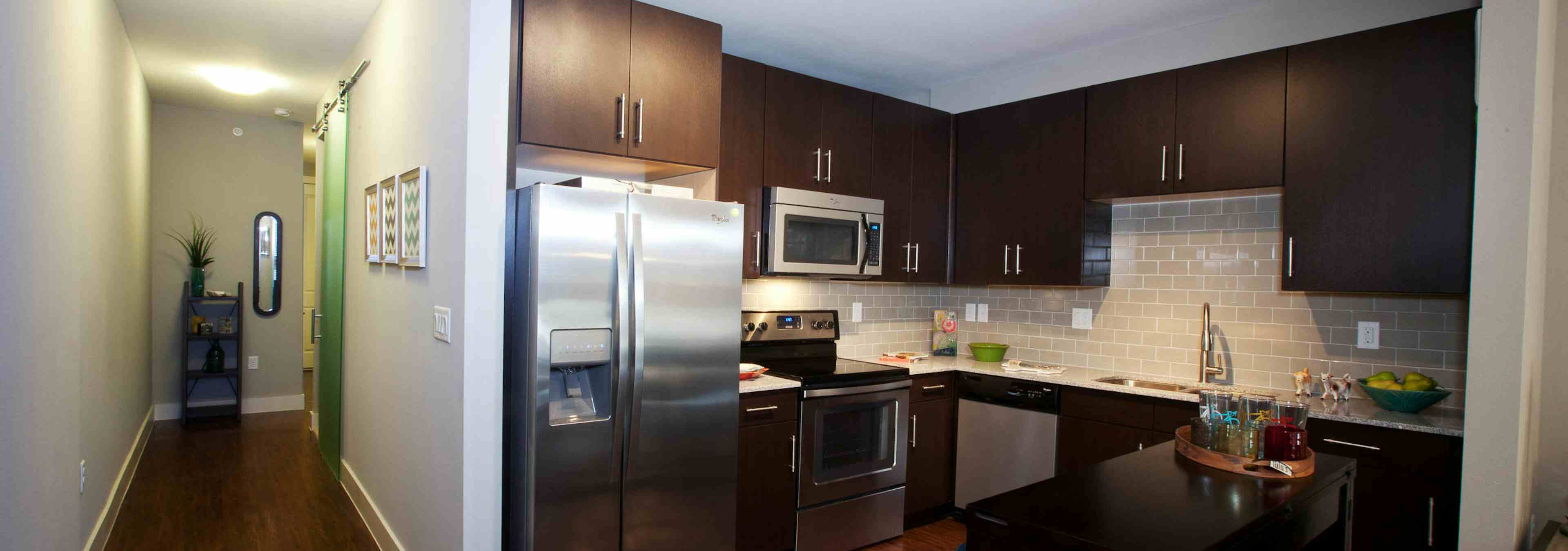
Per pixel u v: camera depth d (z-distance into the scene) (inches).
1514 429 82.2
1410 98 100.9
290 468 171.3
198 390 221.1
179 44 147.7
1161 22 130.3
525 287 91.4
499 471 92.0
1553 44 94.7
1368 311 114.4
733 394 106.7
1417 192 100.0
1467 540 85.6
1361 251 105.1
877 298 163.9
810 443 119.4
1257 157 115.3
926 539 133.1
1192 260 134.2
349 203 156.3
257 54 155.3
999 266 150.0
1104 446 122.9
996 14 126.3
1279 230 123.6
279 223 228.8
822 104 136.6
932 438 141.2
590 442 93.3
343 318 161.5
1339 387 111.3
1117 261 144.9
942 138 158.1
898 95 180.1
